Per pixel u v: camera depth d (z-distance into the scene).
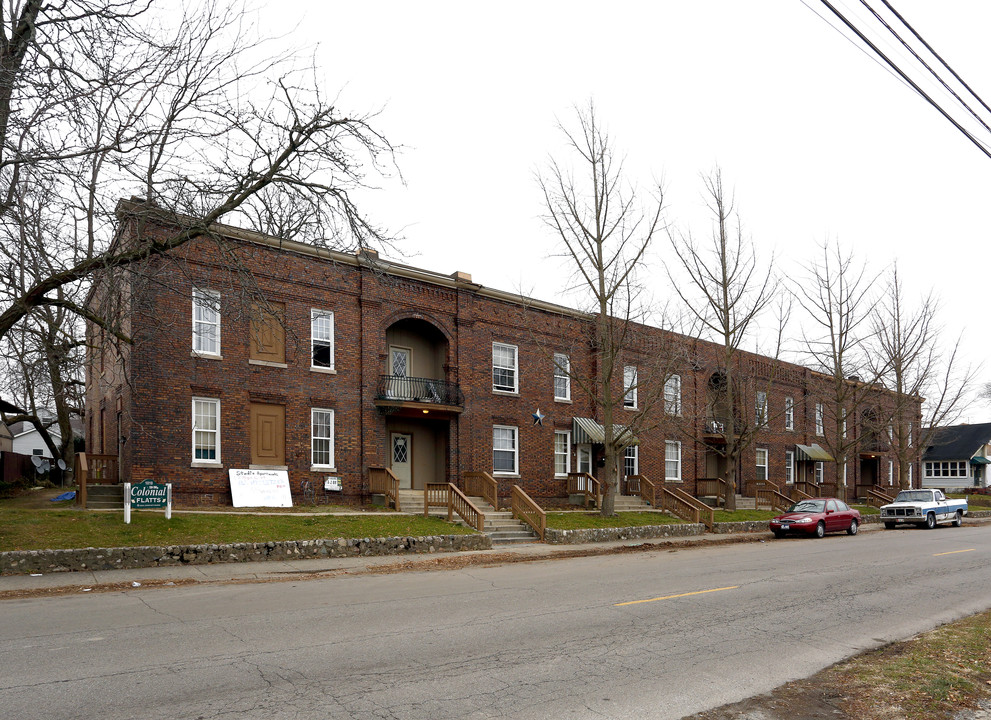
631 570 16.48
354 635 9.15
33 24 11.84
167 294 20.11
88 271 13.45
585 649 8.68
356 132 14.77
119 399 22.59
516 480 29.03
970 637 9.32
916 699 6.96
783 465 42.19
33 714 6.10
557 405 30.98
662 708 6.66
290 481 22.97
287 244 22.89
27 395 31.28
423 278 26.75
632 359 33.16
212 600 11.84
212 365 21.64
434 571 16.22
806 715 6.57
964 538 26.19
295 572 15.55
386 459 26.48
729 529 29.23
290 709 6.30
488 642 8.91
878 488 49.00
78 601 11.73
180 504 20.70
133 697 6.57
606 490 26.61
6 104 12.31
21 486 30.67
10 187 12.38
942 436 65.50
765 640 9.46
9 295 13.27
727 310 31.80
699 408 36.53
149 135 13.22
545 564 17.84
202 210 14.33
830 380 44.78
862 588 13.91
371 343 25.19
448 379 27.47
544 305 30.75
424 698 6.70
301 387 23.48
